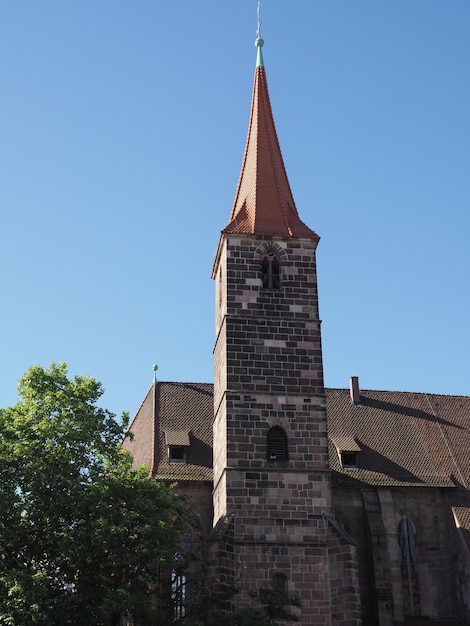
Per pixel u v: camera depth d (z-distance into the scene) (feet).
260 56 242.37
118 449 182.70
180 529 173.37
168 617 170.81
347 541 184.75
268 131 230.68
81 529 166.81
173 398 240.94
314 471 193.88
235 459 192.54
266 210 217.56
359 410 250.16
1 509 159.84
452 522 223.51
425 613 217.15
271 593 168.76
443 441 243.60
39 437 169.58
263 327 204.85
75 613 160.76
